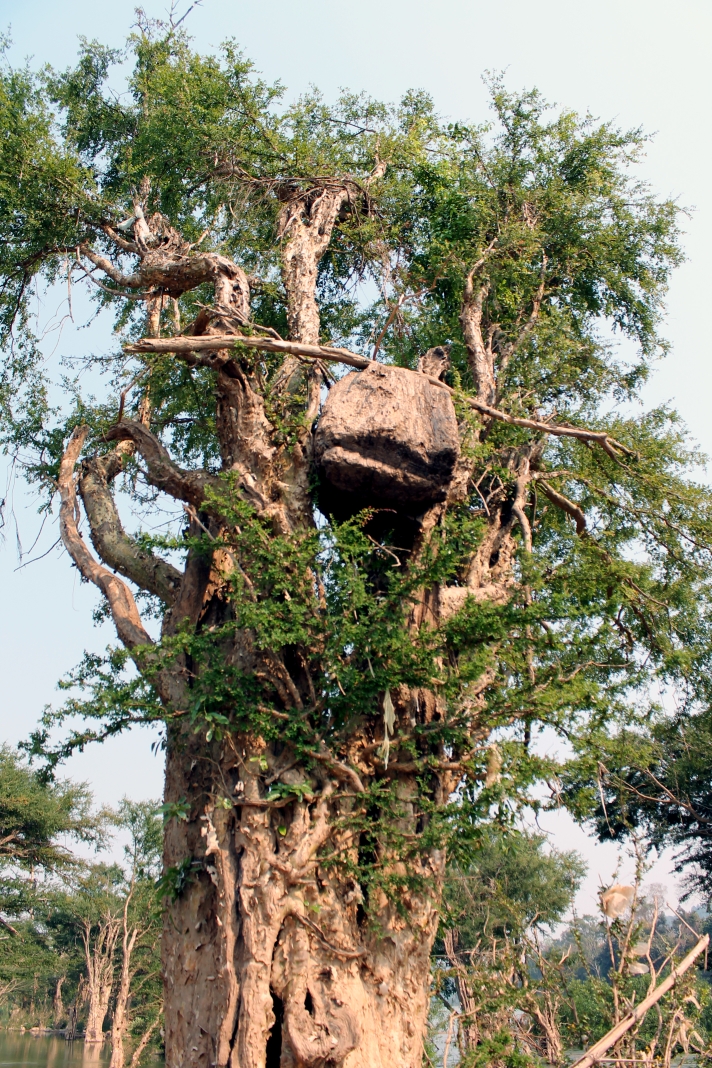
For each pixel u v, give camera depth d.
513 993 9.58
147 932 35.09
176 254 12.83
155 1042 33.12
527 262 13.69
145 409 14.12
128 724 9.95
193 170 14.82
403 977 8.96
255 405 10.77
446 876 10.30
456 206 14.09
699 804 21.25
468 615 8.85
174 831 9.52
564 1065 9.02
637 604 12.19
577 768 8.62
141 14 16.53
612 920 8.87
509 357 12.79
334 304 15.86
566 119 14.93
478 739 9.30
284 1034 8.17
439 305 14.77
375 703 9.46
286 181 14.26
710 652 12.86
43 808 39.69
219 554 10.45
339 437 9.88
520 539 12.45
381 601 9.17
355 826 8.98
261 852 8.67
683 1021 8.17
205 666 9.27
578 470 13.13
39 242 14.26
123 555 11.66
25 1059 38.31
